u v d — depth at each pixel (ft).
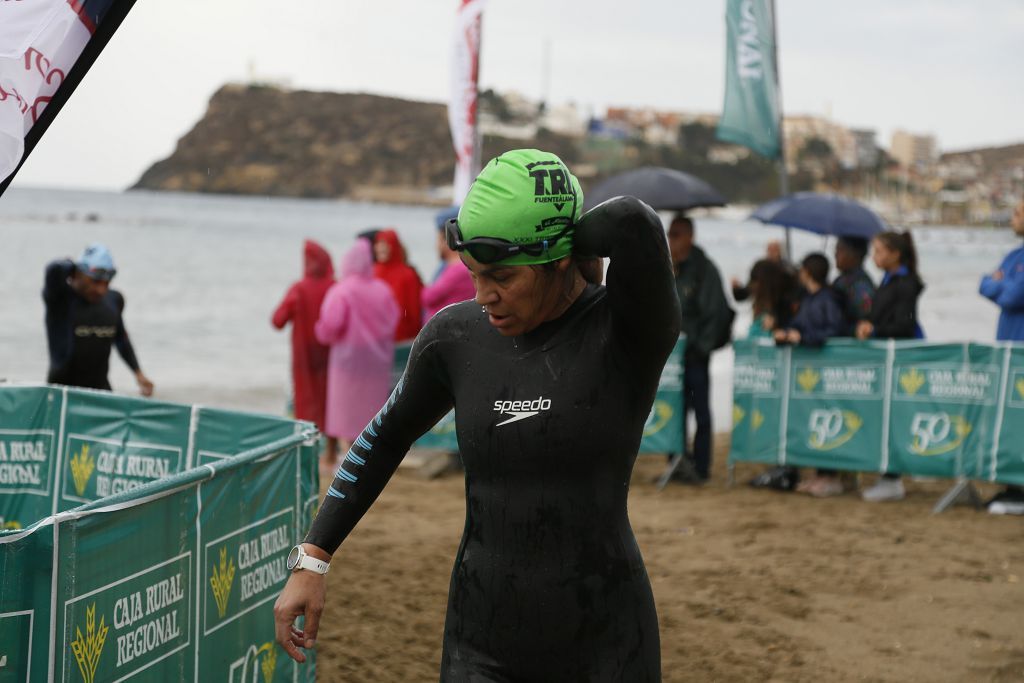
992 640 15.97
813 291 26.16
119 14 9.04
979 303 108.58
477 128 29.45
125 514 8.79
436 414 7.97
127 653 8.89
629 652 7.23
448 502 24.88
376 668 14.49
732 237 396.57
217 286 102.53
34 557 7.89
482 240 6.77
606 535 7.23
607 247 6.68
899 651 15.52
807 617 17.01
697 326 27.07
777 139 32.37
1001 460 23.85
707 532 22.30
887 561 20.01
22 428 15.15
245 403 45.03
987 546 21.08
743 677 14.58
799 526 22.79
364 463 7.87
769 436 26.68
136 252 138.72
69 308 20.38
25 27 8.78
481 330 7.49
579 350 7.20
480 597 7.34
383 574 18.65
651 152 474.90
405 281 30.58
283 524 11.82
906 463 24.97
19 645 7.88
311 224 302.66
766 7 31.81
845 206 29.14
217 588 10.37
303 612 7.70
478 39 29.35
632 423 7.25
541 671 7.21
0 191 8.89
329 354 29.78
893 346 25.05
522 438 7.17
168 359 58.39
